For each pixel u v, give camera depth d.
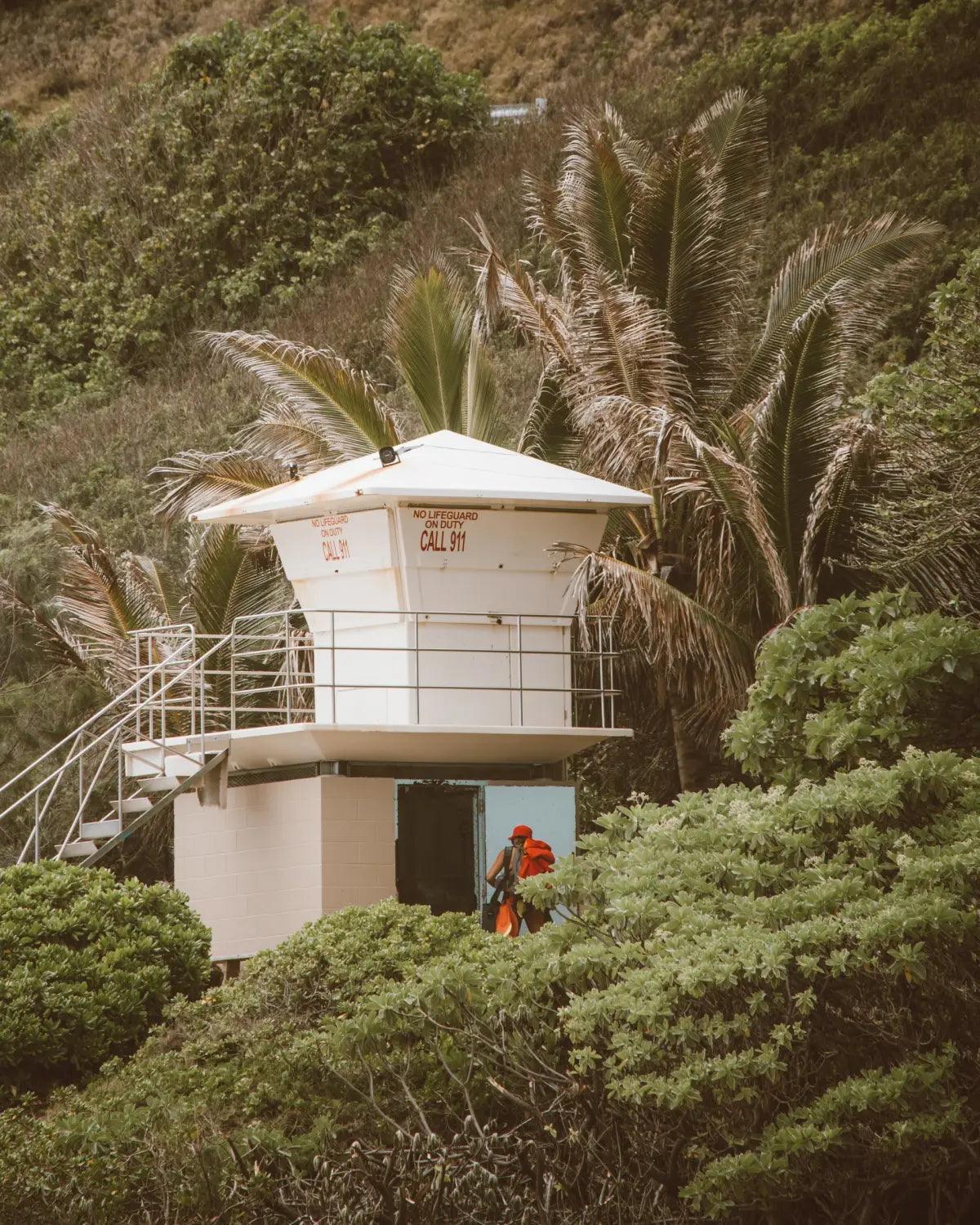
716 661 74.69
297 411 93.06
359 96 186.50
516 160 172.75
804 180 143.12
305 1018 50.50
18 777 74.25
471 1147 40.06
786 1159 34.31
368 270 167.00
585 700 84.25
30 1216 41.31
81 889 59.06
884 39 157.62
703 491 75.31
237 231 178.62
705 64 176.00
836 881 36.16
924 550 66.69
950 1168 36.06
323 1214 39.31
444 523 69.19
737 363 87.25
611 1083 36.38
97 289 181.62
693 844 39.72
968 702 45.06
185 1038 52.19
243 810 71.69
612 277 84.19
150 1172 42.34
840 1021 37.53
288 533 72.12
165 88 198.75
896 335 115.12
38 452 150.50
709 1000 36.81
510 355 128.38
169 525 92.38
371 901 68.38
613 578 72.06
